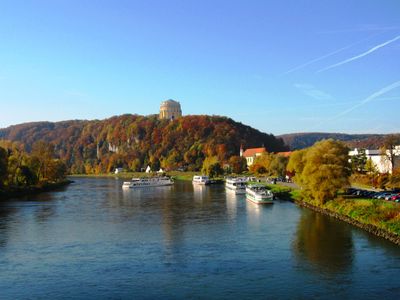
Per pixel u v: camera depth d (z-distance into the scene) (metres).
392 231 76.94
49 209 126.75
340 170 110.12
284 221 98.12
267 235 83.38
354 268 61.28
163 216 110.44
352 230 84.44
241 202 140.50
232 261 66.06
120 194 180.12
